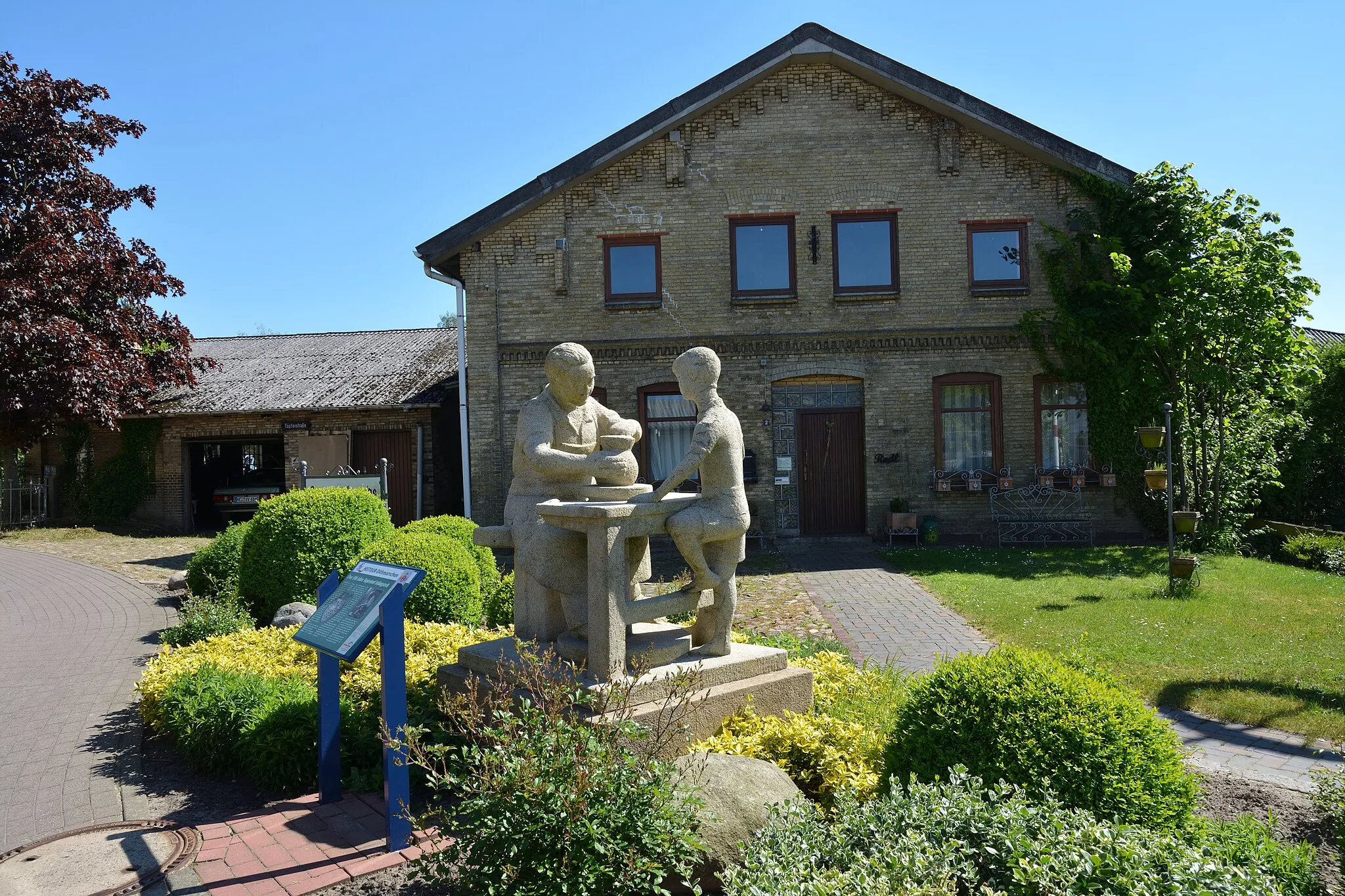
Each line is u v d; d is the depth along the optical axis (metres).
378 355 23.69
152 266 22.47
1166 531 15.91
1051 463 16.52
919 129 16.53
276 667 6.56
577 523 4.89
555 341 16.42
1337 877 3.93
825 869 3.14
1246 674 7.27
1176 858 3.05
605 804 3.22
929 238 16.45
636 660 4.37
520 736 3.51
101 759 5.75
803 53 16.05
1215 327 14.26
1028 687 4.00
